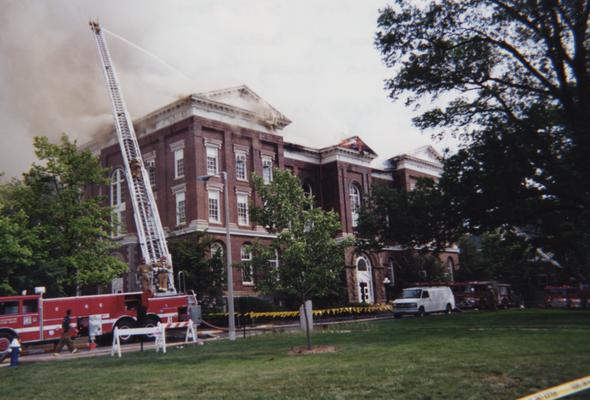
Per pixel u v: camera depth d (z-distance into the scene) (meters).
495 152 28.92
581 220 30.20
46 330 24.36
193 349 20.23
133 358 17.75
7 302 23.58
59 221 31.25
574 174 26.48
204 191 45.84
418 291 41.72
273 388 10.14
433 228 33.56
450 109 31.62
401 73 31.22
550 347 14.43
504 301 52.84
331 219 18.58
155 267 33.62
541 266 63.47
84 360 18.20
